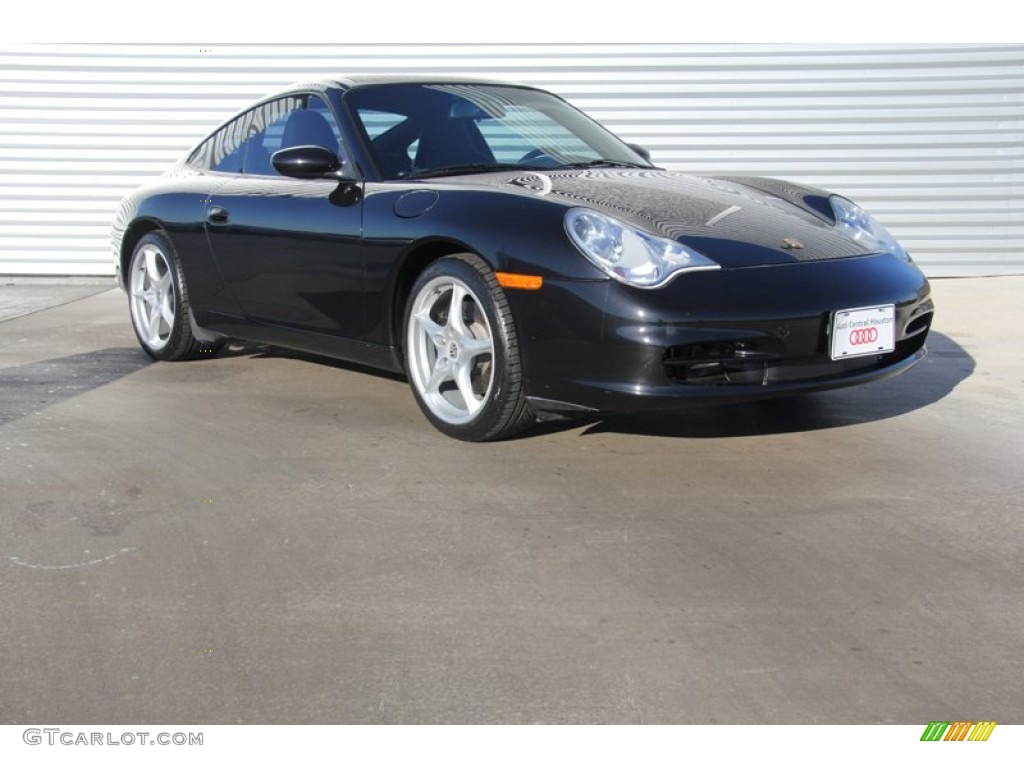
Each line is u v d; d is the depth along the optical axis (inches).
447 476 135.9
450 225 142.0
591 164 169.6
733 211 145.2
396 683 88.4
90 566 110.7
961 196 312.8
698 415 163.8
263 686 88.2
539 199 139.3
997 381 187.2
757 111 312.0
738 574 107.4
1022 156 309.9
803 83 309.9
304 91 180.4
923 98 308.3
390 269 150.9
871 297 136.3
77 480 136.5
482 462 141.3
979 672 88.9
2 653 93.4
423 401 152.4
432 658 92.0
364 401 175.2
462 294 143.5
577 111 192.4
